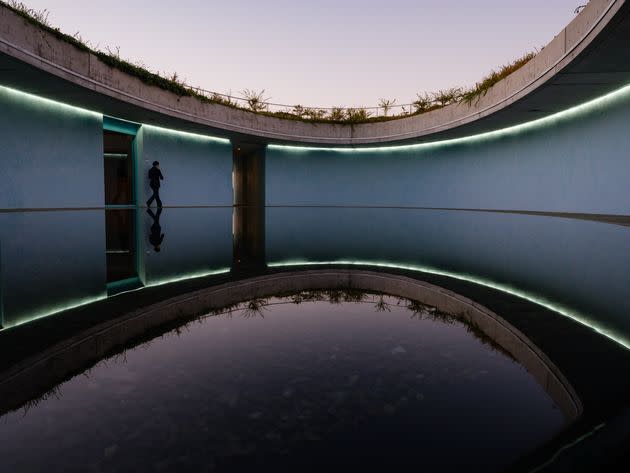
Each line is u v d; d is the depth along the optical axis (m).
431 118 16.12
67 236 6.55
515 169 14.72
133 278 3.85
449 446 0.99
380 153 20.59
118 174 17.25
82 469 0.90
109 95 10.65
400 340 1.91
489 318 2.36
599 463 0.77
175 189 16.14
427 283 3.62
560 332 2.06
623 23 6.76
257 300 2.89
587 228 8.18
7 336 2.01
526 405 1.21
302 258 5.34
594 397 1.26
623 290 3.19
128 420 1.13
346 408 1.21
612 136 10.45
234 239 7.56
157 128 15.23
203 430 1.08
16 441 1.03
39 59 8.38
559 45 8.73
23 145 10.32
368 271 4.33
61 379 1.44
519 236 7.49
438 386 1.37
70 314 2.47
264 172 20.34
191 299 2.93
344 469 0.89
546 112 12.50
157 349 1.78
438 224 10.77
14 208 10.12
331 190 21.03
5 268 4.06
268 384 1.38
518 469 0.83
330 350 1.76
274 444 1.00
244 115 16.45
